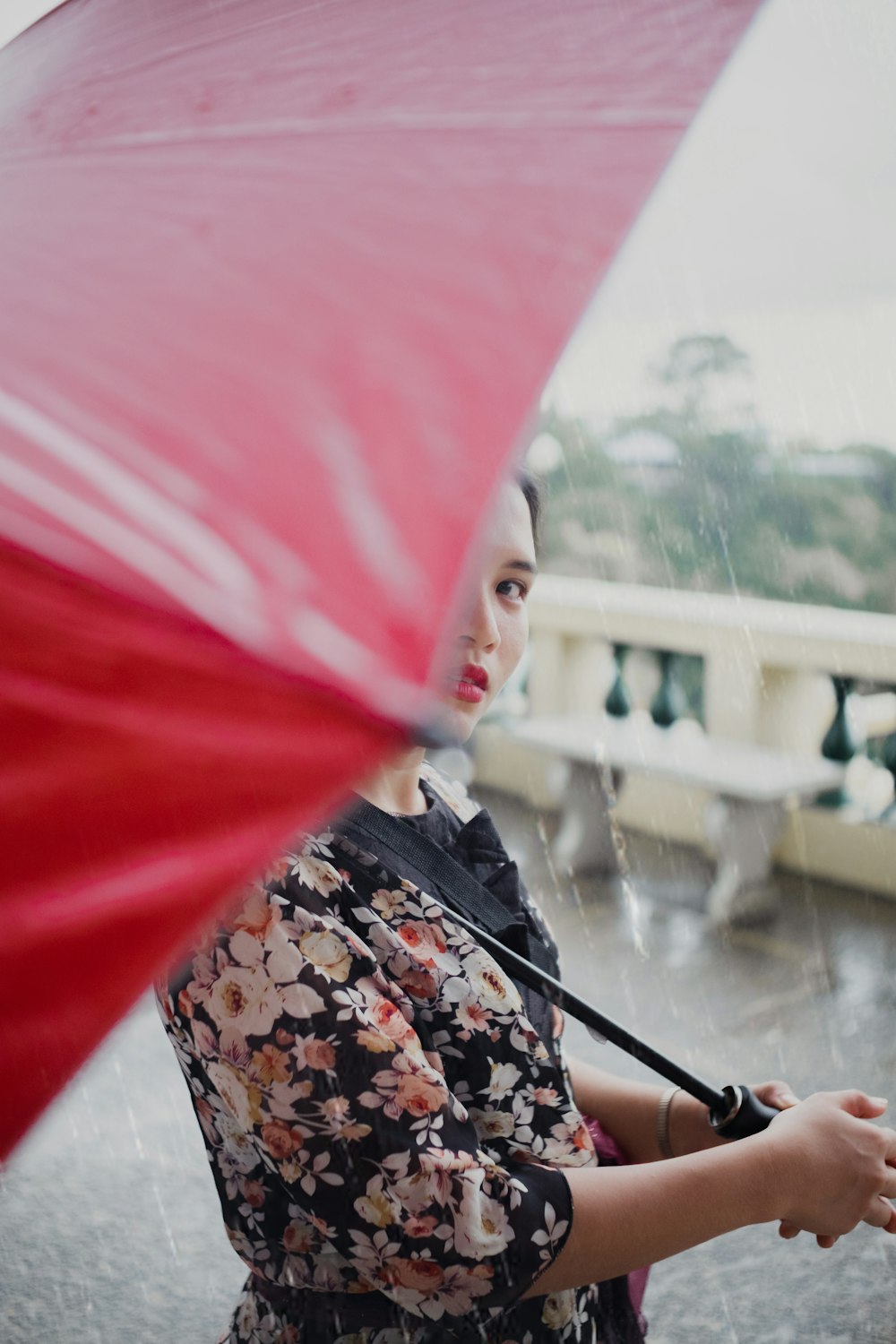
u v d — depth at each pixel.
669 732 6.37
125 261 0.86
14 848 0.65
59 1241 3.14
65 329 0.79
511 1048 1.27
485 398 0.77
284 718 0.57
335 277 0.84
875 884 5.59
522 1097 1.28
